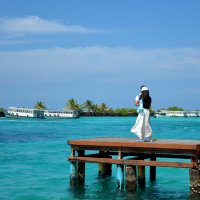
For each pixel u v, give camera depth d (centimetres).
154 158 1839
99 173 1964
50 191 1780
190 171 1446
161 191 1753
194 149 1441
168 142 1602
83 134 6719
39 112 19450
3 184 1958
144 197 1636
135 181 1585
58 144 4531
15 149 3909
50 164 2719
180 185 1902
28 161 2892
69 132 7400
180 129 9012
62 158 3081
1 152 3591
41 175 2239
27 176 2205
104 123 14100
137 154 1745
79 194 1688
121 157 1596
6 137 5847
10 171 2392
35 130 8219
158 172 2273
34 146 4269
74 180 1706
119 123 14162
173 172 2275
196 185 1436
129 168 1578
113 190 1741
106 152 1878
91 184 1880
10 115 19225
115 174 2139
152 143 1521
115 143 1592
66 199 1614
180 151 1475
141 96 1678
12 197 1669
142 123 1672
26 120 17650
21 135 6366
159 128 9656
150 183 1938
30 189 1833
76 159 1683
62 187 1870
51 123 13712
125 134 6706
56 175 2236
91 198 1612
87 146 1661
